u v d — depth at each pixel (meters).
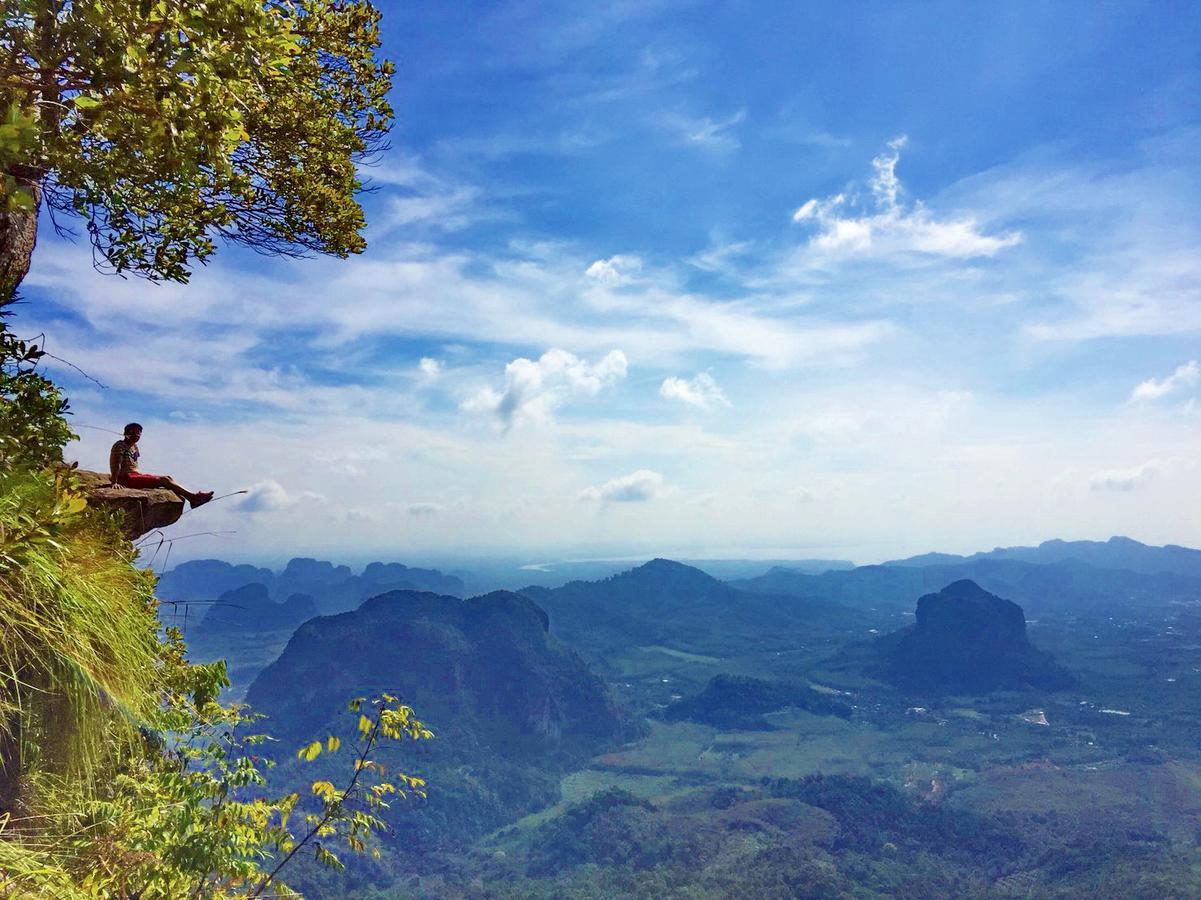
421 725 6.94
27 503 5.01
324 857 6.54
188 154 5.71
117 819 5.10
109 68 5.20
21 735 4.60
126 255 7.69
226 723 7.18
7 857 4.09
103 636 5.41
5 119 4.45
